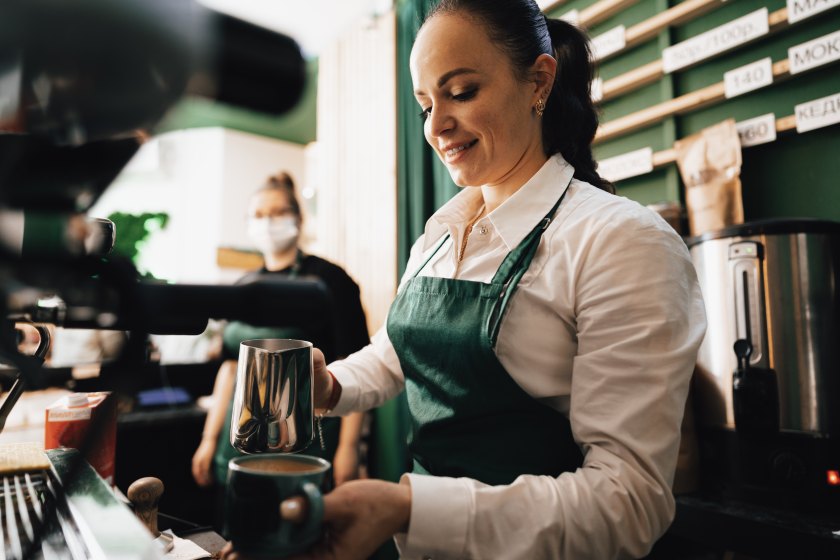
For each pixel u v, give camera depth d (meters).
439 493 0.57
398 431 2.36
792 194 1.43
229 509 0.47
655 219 0.73
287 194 2.07
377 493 0.54
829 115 1.32
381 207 2.62
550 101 0.94
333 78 3.01
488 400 0.80
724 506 1.08
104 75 0.26
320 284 0.43
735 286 1.12
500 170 0.88
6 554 0.48
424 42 0.83
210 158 3.90
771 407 1.07
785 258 1.08
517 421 0.78
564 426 0.78
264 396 0.62
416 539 0.55
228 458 1.81
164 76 0.27
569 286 0.76
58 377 0.51
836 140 1.36
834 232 1.07
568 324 0.77
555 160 0.91
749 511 1.05
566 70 0.96
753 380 1.08
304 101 0.34
